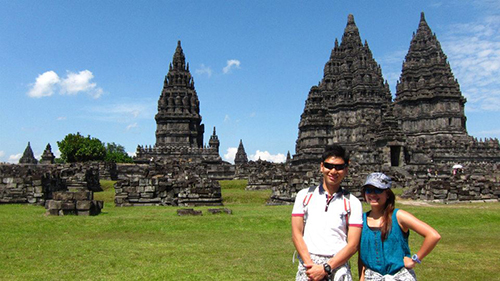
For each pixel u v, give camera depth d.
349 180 41.97
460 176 46.00
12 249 14.13
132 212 26.00
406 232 6.86
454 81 104.12
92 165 63.97
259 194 41.78
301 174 48.41
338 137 109.94
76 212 22.81
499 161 95.81
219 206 32.94
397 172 63.38
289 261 13.56
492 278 12.17
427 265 13.67
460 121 102.62
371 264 6.84
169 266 12.60
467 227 22.59
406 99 108.06
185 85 107.62
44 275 11.28
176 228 19.67
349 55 115.19
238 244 16.50
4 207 28.23
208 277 11.51
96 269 12.05
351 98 111.56
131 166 70.69
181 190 33.34
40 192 31.42
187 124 103.56
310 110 83.69
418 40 111.31
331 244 6.64
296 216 7.01
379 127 79.69
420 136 104.44
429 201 37.84
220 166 67.38
